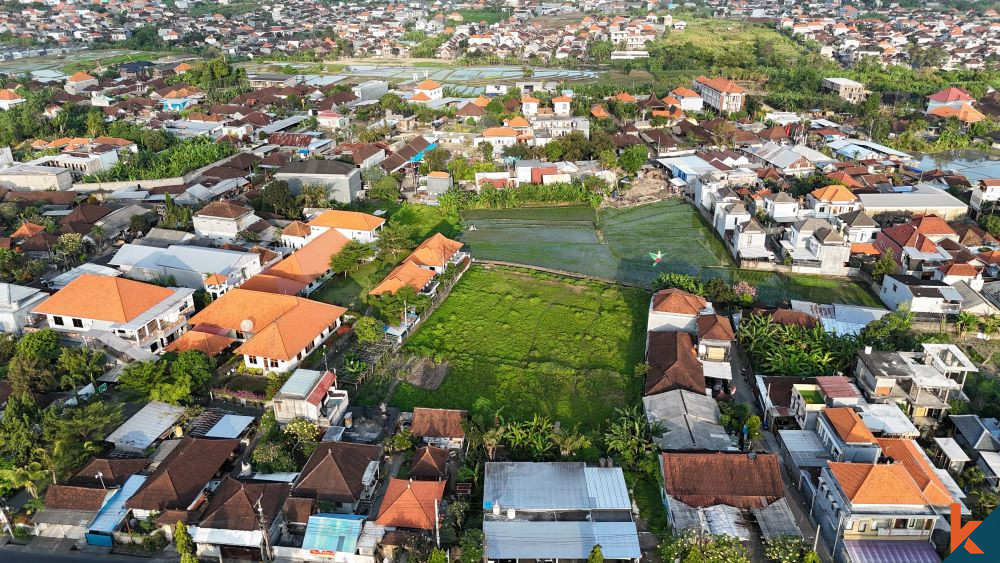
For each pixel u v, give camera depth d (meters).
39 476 67.69
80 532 65.69
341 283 120.06
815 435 75.88
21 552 63.41
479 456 75.00
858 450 69.62
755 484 67.44
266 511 64.69
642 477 72.81
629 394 88.75
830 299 116.50
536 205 163.12
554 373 93.44
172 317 99.12
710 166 175.12
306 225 133.88
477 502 69.12
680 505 65.81
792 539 60.84
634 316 109.56
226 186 159.50
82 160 168.25
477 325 106.56
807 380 84.38
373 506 69.00
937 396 80.12
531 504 66.56
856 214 134.12
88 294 96.69
